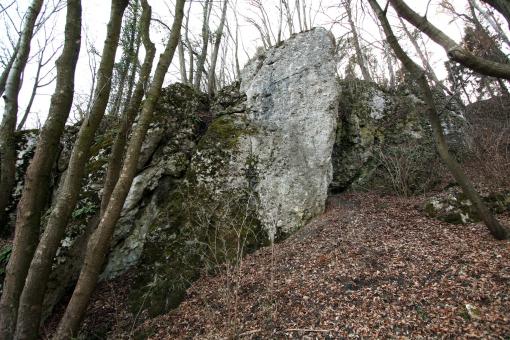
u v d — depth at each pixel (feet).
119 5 14.25
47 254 11.94
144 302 15.85
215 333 12.70
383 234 18.48
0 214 15.12
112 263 18.26
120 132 15.12
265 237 19.79
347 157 28.58
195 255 17.69
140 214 19.65
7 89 15.78
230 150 22.09
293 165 22.67
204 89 47.14
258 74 27.09
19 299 11.68
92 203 18.12
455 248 15.69
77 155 12.96
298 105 24.76
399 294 13.08
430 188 25.48
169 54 15.25
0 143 15.65
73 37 13.62
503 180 21.35
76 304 11.53
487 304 11.56
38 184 12.55
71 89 13.48
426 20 8.41
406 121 31.14
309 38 26.86
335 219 21.16
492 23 30.30
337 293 13.83
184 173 21.29
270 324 12.62
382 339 10.98
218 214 19.60
